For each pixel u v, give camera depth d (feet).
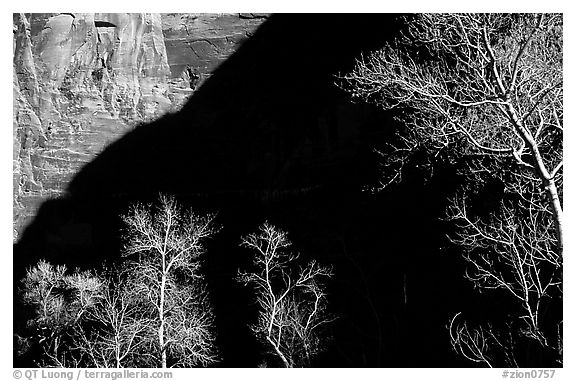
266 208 97.60
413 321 72.08
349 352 76.54
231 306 86.28
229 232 96.12
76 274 83.76
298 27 99.96
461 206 62.54
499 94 35.22
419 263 73.10
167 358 66.64
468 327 63.82
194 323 67.00
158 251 68.69
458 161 54.85
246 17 106.73
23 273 102.47
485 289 62.03
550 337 52.47
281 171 97.91
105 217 107.55
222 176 104.68
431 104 38.37
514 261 46.47
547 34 38.42
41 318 74.79
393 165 72.90
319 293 77.36
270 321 66.85
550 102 38.27
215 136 106.63
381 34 85.05
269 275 85.46
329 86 94.63
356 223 82.28
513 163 47.50
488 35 38.01
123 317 64.13
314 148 94.17
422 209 71.61
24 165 107.86
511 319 58.80
